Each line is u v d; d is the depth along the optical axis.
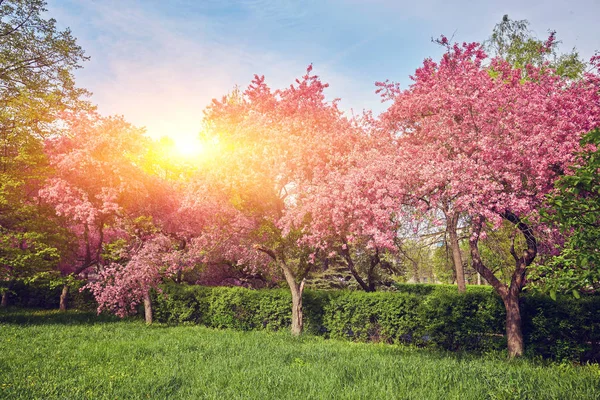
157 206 17.80
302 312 14.06
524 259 9.61
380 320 12.43
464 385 6.14
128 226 16.91
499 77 10.41
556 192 7.59
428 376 6.61
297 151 11.09
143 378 6.77
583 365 8.95
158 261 15.61
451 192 8.20
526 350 9.81
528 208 7.96
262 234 13.66
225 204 12.95
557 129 8.27
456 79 9.64
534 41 18.30
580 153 6.00
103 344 10.16
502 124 8.91
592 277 5.77
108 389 6.18
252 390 6.03
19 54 17.36
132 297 16.02
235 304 15.29
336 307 13.40
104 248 18.02
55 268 19.45
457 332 11.06
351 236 9.95
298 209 10.84
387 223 8.88
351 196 9.41
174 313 16.75
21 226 15.86
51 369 7.48
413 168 8.88
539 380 6.60
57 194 14.88
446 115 9.53
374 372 6.96
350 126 12.32
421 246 10.96
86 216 15.53
